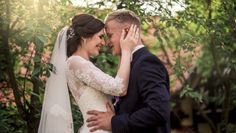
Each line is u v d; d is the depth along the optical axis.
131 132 3.46
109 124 3.62
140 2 4.85
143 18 4.80
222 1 5.16
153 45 6.93
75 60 3.76
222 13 5.20
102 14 5.05
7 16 4.29
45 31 3.99
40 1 4.21
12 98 4.80
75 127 4.55
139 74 3.49
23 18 4.29
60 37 3.96
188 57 5.89
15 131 4.74
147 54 3.56
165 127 3.58
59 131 3.95
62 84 3.93
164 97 3.40
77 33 3.81
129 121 3.46
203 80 9.20
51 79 3.98
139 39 3.66
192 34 5.17
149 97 3.41
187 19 4.94
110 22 3.69
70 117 3.97
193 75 9.26
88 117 3.75
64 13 4.59
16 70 4.82
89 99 3.73
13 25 4.38
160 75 3.48
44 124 4.00
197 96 5.14
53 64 3.97
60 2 4.46
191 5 5.08
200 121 9.72
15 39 4.41
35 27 3.99
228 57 5.80
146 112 3.39
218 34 5.03
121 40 3.62
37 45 3.93
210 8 5.22
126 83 3.54
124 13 3.68
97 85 3.64
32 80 4.57
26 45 4.30
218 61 7.57
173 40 5.84
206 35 5.12
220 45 5.23
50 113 3.96
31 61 4.61
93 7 4.96
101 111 3.72
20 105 4.65
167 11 4.91
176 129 9.91
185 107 9.53
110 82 3.57
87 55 3.83
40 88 4.64
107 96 3.80
